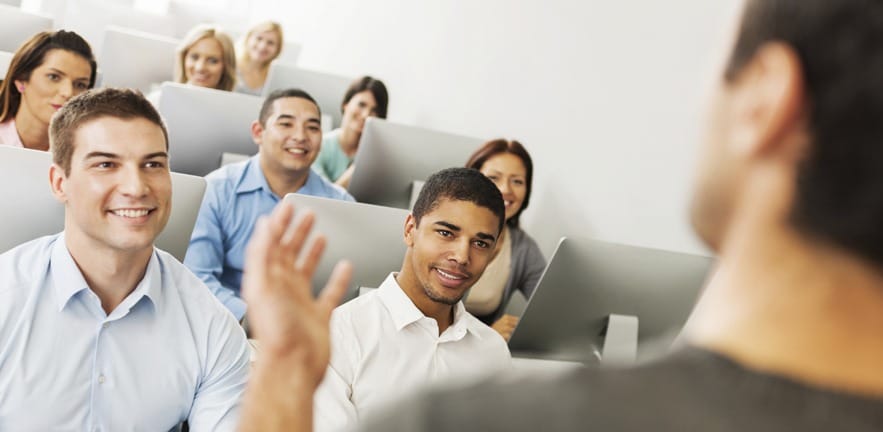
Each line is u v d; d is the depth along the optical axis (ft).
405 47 19.11
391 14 20.07
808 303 1.23
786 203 1.24
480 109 15.55
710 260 7.58
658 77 11.28
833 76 1.18
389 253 7.97
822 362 1.21
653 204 11.14
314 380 1.93
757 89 1.25
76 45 10.84
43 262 5.91
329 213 7.78
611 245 7.29
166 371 6.06
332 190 11.62
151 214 5.89
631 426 1.22
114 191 5.76
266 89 16.85
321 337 1.94
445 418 1.29
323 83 17.01
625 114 11.84
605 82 12.31
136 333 5.98
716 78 1.34
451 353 6.81
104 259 5.83
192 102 12.42
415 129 11.92
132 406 5.97
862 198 1.18
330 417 6.26
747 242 1.29
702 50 10.54
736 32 1.30
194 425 6.22
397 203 12.19
